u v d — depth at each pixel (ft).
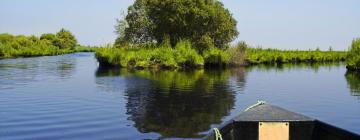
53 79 120.98
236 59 218.18
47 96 81.56
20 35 407.44
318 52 313.73
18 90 91.50
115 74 145.59
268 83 117.91
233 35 249.34
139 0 233.55
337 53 329.11
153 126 54.70
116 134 49.39
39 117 59.11
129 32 236.43
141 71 166.71
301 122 29.09
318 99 83.71
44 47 381.60
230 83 116.16
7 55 305.73
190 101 78.84
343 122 58.70
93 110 66.03
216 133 27.32
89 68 179.32
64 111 64.39
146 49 216.95
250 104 75.77
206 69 188.24
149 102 76.64
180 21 217.77
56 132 49.78
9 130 50.52
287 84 115.96
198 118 61.16
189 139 47.57
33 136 47.55
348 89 103.81
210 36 233.55
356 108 71.26
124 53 192.85
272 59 263.49
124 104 73.41
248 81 123.34
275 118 29.01
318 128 29.35
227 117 62.28
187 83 114.52
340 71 184.14
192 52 195.31
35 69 166.81
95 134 49.16
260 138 28.91
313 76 150.00
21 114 61.21
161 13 221.87
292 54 287.28
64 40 491.31
